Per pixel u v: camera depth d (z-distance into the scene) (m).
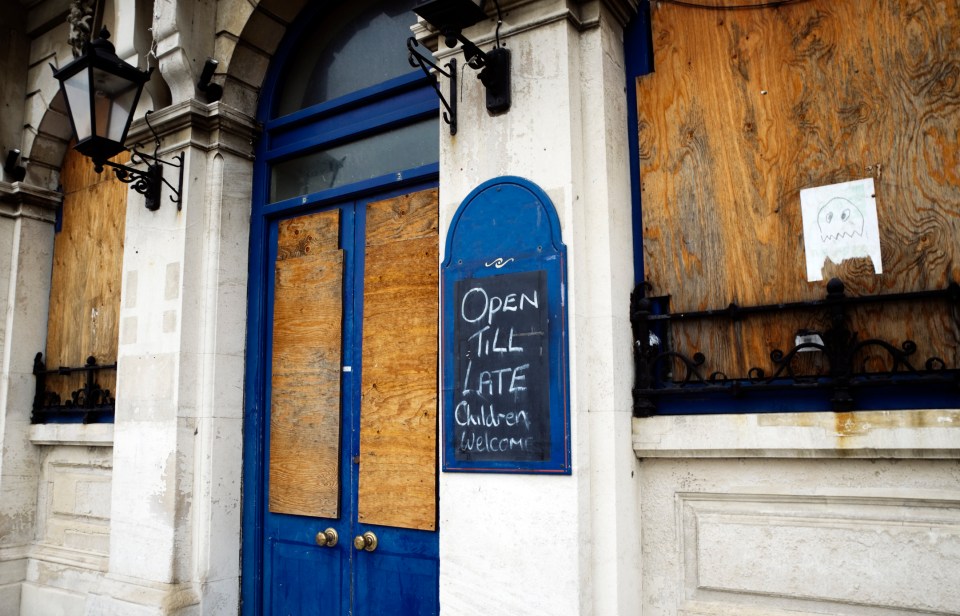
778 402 2.74
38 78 5.70
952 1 2.63
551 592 2.72
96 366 5.01
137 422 4.25
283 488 4.05
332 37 4.43
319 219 4.15
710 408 2.86
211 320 4.20
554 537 2.74
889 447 2.45
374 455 3.68
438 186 3.68
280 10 4.41
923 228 2.59
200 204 4.32
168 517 4.00
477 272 3.05
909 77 2.68
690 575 2.82
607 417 2.80
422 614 3.43
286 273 4.25
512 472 2.85
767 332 2.80
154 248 4.37
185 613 3.86
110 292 5.14
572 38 3.04
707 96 3.04
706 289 2.93
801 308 2.71
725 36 3.03
